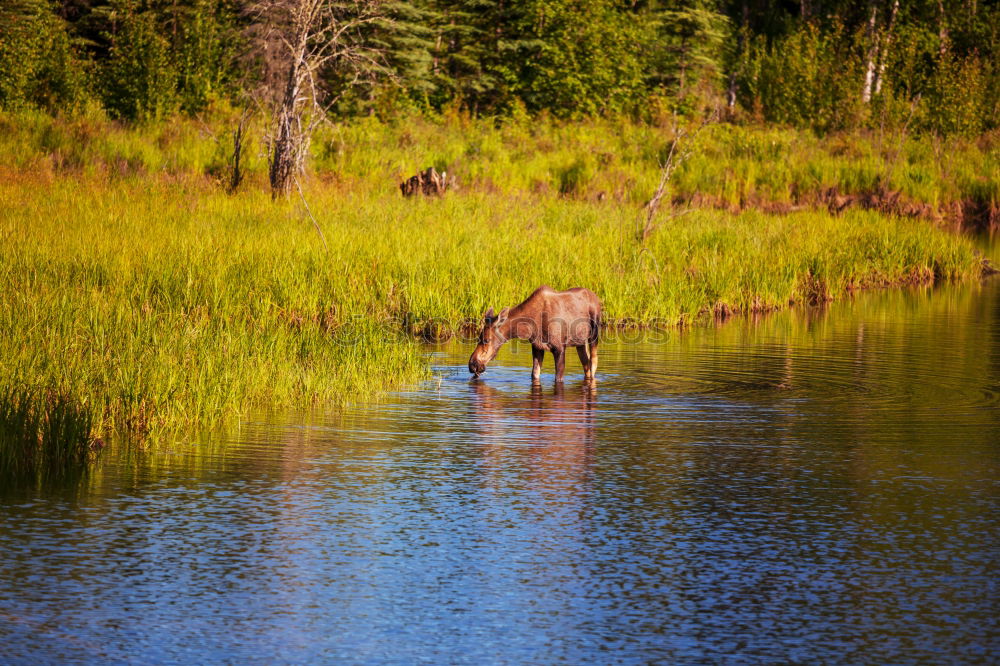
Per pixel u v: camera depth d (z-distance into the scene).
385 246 56.03
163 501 24.59
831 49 137.25
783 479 26.69
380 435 30.89
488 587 19.94
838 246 71.31
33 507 24.06
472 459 28.41
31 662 16.95
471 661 17.11
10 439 26.83
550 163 95.62
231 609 18.94
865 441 30.58
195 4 114.88
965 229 97.88
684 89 139.38
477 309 49.91
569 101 124.81
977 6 159.12
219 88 104.56
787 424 32.59
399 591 19.73
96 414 29.84
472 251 56.28
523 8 129.62
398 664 16.98
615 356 44.47
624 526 23.22
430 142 99.19
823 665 17.05
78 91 99.31
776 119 129.25
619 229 67.75
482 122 111.69
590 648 17.58
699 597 19.53
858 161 103.50
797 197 95.25
